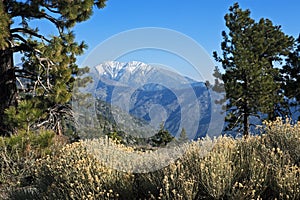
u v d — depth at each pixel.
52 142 8.45
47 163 6.03
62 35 10.41
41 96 10.01
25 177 7.61
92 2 10.40
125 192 4.00
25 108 8.54
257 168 3.82
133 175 4.14
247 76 23.64
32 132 8.48
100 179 4.12
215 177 3.52
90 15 10.63
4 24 9.29
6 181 7.54
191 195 3.49
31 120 8.62
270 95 24.11
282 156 4.06
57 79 10.11
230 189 3.60
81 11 10.38
